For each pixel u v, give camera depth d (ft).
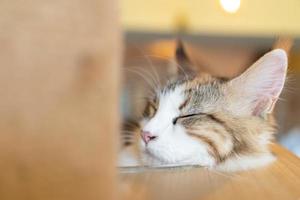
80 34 0.51
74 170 0.55
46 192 0.55
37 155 0.54
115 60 0.53
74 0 0.51
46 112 0.53
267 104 1.22
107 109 0.54
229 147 1.17
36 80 0.52
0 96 0.51
